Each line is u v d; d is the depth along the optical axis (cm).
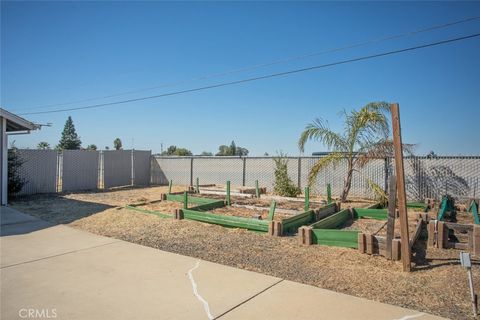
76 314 349
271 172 1630
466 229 618
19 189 1402
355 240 592
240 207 1067
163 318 340
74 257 547
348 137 1224
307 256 553
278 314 347
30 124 1216
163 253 569
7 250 588
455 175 1160
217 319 338
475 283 428
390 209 534
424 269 484
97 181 1805
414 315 342
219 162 1817
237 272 473
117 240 661
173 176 2011
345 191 1241
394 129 475
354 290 410
